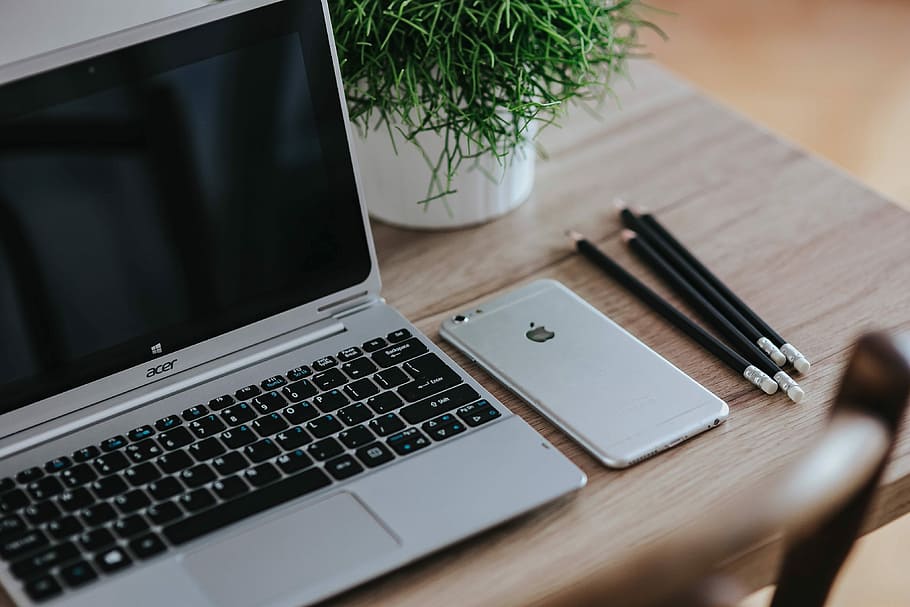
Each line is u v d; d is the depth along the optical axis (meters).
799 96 2.46
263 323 0.80
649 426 0.73
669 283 0.88
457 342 0.82
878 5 2.80
